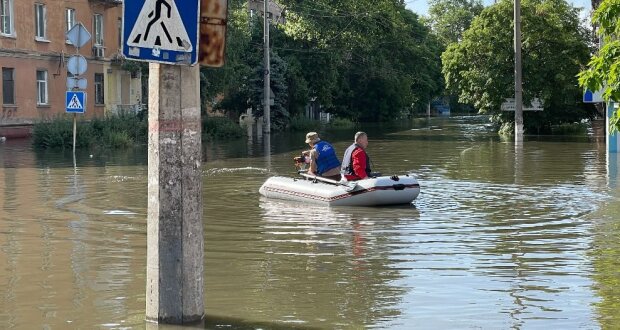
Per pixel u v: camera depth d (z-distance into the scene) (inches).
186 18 261.0
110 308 301.0
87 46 1711.4
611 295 319.3
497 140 1491.1
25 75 1510.8
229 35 1743.4
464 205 592.1
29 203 596.4
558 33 1600.6
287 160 1040.2
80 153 1132.5
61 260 387.5
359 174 612.4
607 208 569.0
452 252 409.7
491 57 1644.9
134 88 1929.1
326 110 2645.2
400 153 1181.1
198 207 275.6
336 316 292.2
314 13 2194.9
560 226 491.2
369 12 2305.6
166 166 268.8
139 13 255.4
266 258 395.5
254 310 300.4
